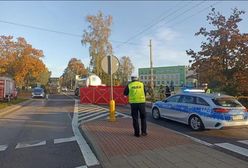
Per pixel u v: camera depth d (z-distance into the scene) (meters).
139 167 7.08
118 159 7.78
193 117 13.41
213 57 20.39
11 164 7.89
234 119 12.46
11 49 56.97
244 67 19.80
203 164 7.21
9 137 11.67
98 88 30.73
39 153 9.04
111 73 14.72
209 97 13.12
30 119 17.38
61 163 7.95
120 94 29.48
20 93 67.81
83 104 29.97
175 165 7.15
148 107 25.39
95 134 11.24
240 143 10.34
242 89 20.17
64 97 49.34
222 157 7.82
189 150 8.55
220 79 20.47
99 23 55.62
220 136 11.79
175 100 15.04
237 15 20.38
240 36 19.62
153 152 8.35
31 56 60.06
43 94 48.47
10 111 22.44
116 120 15.64
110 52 55.56
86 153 8.96
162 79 63.31
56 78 76.75
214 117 12.57
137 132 10.70
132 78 10.96
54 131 13.02
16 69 58.50
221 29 20.22
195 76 23.36
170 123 15.33
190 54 21.69
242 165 7.13
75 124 15.20
